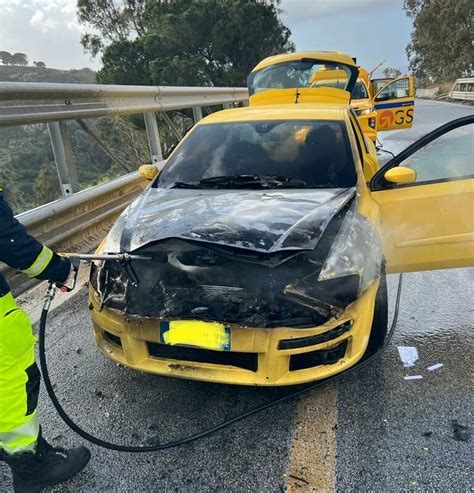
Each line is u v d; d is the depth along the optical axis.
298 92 6.14
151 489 2.04
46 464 2.03
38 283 4.21
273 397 2.60
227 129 3.81
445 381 2.66
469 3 35.03
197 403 2.58
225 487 2.02
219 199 2.95
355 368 2.73
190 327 2.25
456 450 2.15
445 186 3.10
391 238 3.15
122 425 2.43
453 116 17.53
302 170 3.32
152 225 2.63
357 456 2.15
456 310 3.53
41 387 2.75
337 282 2.32
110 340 2.56
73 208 4.70
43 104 4.47
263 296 2.25
